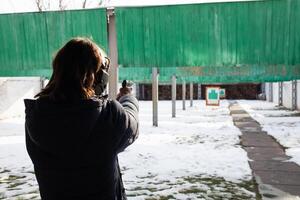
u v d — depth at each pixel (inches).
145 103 1240.2
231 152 302.0
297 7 343.9
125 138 54.4
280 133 411.8
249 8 353.4
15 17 376.5
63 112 49.3
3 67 382.6
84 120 49.6
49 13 371.2
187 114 728.3
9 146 347.3
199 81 739.4
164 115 703.7
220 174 230.1
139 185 206.5
